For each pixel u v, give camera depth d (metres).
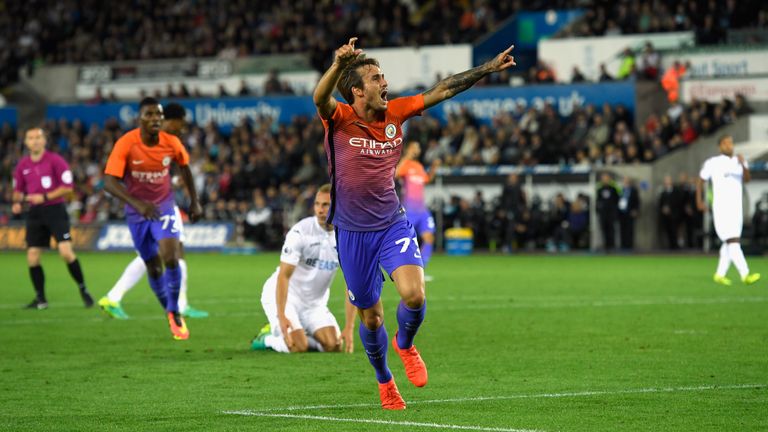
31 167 52.12
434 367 32.22
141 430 22.83
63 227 52.53
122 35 149.00
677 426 22.83
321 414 24.56
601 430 22.41
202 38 144.00
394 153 24.61
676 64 113.06
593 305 52.06
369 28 135.12
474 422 23.36
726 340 38.00
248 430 22.70
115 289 47.81
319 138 117.50
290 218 112.50
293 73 133.50
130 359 34.50
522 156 107.94
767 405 25.31
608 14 126.88
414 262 24.12
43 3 156.88
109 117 134.50
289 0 143.12
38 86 145.88
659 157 105.44
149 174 40.66
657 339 38.47
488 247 108.12
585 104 114.31
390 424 23.20
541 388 28.08
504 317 46.81
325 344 36.16
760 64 113.44
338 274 78.50
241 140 125.62
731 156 61.59
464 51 127.69
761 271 75.69
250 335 41.56
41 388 28.61
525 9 134.88
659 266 82.75
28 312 50.97
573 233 103.81
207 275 76.56
